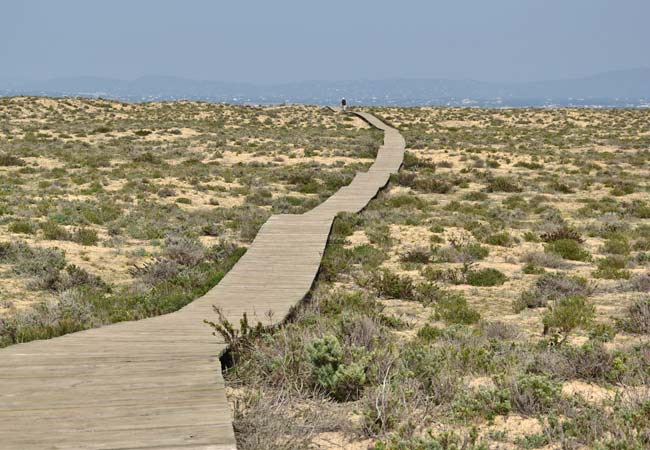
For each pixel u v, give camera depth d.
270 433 6.26
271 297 12.38
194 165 41.03
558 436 6.12
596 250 19.84
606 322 11.86
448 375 7.59
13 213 22.80
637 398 6.84
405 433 6.26
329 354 7.70
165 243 19.02
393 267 17.33
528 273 16.62
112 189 30.94
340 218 23.11
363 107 97.62
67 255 17.23
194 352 8.36
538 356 8.51
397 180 35.16
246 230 21.20
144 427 5.80
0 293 13.70
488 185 33.88
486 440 6.04
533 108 98.81
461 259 18.05
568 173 39.53
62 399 6.50
